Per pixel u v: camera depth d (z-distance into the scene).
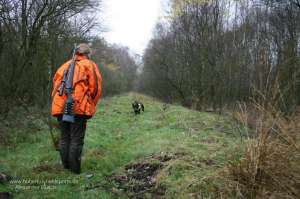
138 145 7.30
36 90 12.28
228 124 9.63
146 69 51.53
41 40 13.66
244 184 4.29
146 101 27.36
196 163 5.25
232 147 5.39
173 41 33.22
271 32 16.81
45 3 13.62
